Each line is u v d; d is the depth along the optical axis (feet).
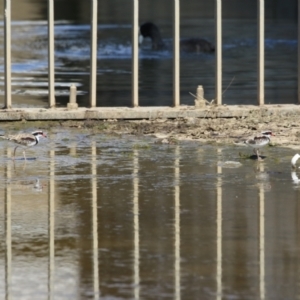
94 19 106.42
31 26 240.53
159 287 48.91
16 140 82.84
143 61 179.11
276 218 62.49
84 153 85.92
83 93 131.23
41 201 67.36
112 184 72.74
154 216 63.10
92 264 52.80
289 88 136.56
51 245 56.54
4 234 58.90
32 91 133.69
